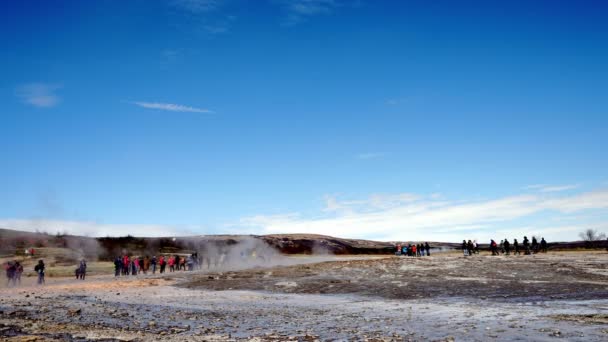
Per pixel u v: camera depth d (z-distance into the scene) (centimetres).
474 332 1427
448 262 4038
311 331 1512
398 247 6203
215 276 3722
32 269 5300
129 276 4338
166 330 1541
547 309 1895
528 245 5119
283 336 1421
